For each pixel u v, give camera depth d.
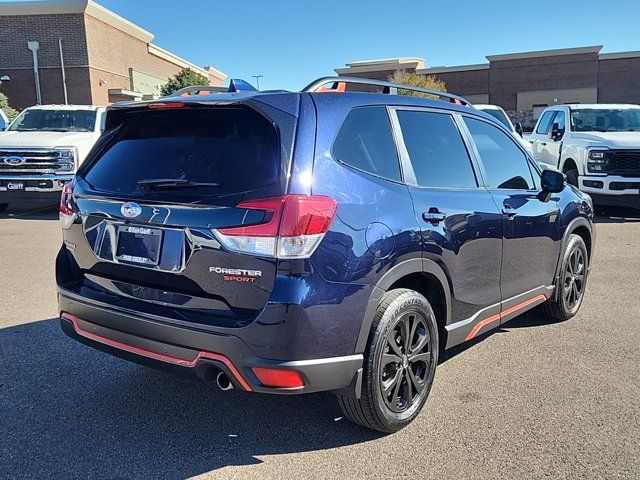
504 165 4.56
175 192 3.13
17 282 6.68
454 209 3.74
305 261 2.86
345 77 3.67
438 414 3.66
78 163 11.40
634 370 4.32
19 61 33.53
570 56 38.72
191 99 3.27
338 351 3.01
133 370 4.32
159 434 3.44
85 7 32.94
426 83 28.28
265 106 3.06
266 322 2.82
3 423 3.54
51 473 3.04
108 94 36.31
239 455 3.23
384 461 3.15
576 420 3.57
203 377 3.00
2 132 12.12
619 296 6.22
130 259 3.22
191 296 3.05
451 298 3.77
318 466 3.12
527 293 4.69
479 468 3.08
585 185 11.19
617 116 12.48
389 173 3.47
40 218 11.59
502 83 40.66
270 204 2.86
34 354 4.59
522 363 4.46
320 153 3.08
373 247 3.12
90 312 3.38
